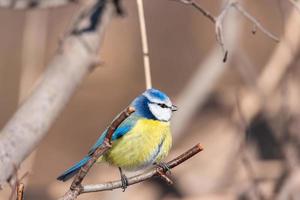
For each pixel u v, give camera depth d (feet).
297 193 38.81
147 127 33.19
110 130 23.06
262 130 44.78
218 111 52.60
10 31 71.97
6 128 33.94
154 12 71.05
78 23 40.73
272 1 67.51
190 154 24.68
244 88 44.98
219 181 46.16
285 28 41.04
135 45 70.64
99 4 41.57
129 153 33.09
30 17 47.73
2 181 30.99
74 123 67.51
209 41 69.67
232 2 30.35
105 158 33.60
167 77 69.10
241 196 44.09
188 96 44.39
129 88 69.41
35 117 34.78
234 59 42.83
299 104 41.65
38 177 61.82
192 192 46.24
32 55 46.60
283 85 41.14
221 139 48.44
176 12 71.15
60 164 63.77
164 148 33.81
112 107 68.49
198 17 70.23
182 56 69.67
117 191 41.22
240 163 45.27
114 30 70.79
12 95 68.59
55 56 38.86
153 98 33.81
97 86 69.62
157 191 47.06
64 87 37.14
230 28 42.11
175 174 47.57
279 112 41.47
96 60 39.45
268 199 39.50
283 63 41.32
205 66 44.32
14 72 69.82
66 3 41.65
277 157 44.96
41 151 64.85
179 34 70.54
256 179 39.78
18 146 33.01
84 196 46.98
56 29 67.51
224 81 54.03
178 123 44.24
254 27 30.96
